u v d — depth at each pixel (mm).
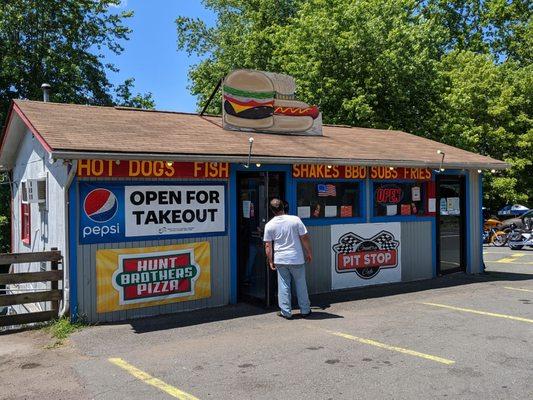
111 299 7457
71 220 7184
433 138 20906
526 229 19297
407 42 20344
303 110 11062
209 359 5746
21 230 11008
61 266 7594
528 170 26188
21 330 7074
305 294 7773
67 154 6598
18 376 5316
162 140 8188
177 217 8047
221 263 8492
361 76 19891
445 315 7703
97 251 7359
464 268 11789
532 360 5551
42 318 7312
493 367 5336
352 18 19875
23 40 21031
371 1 21016
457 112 21922
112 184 7480
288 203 9039
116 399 4664
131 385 5000
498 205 27438
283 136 10508
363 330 6883
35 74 20969
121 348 6207
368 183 10156
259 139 9719
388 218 10445
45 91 11016
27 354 6035
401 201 10695
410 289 9852
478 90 25406
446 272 11469
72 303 7176
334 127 13289
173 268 7988
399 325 7129
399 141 12547
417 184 10953
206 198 8328
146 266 7746
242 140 9297
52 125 8023
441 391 4707
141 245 7719
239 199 8711
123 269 7559
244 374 5246
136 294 7664
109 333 6852
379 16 20359
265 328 7074
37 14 20969
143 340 6527
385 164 9609
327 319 7543
